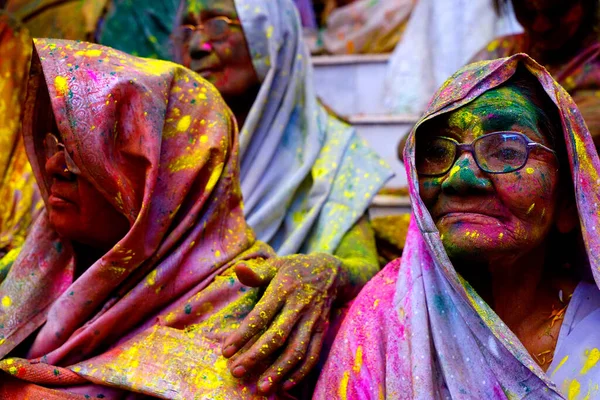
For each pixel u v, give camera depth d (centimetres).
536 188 124
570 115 126
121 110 142
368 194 197
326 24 361
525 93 129
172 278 144
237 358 131
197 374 133
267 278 141
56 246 154
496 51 244
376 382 125
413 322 125
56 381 136
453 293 125
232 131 157
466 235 124
